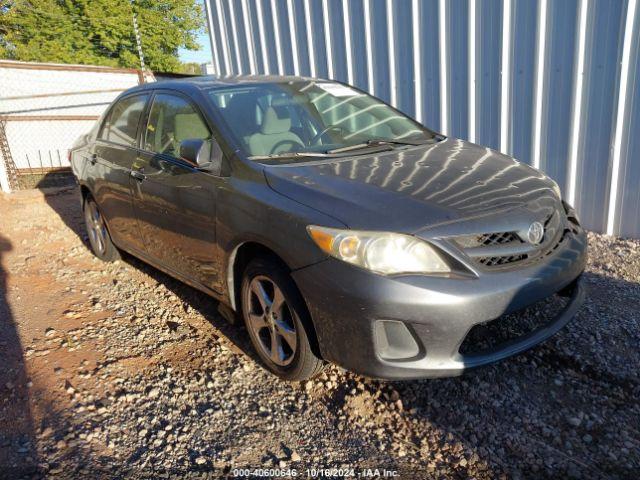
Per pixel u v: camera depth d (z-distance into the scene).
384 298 2.32
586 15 4.65
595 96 4.77
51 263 5.35
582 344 3.19
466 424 2.60
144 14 23.58
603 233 5.02
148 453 2.53
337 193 2.63
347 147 3.40
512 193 2.73
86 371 3.24
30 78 10.75
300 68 7.25
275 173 2.89
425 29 5.71
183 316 3.91
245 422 2.72
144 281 4.64
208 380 3.09
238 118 3.37
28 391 3.07
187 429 2.69
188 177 3.34
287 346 2.92
